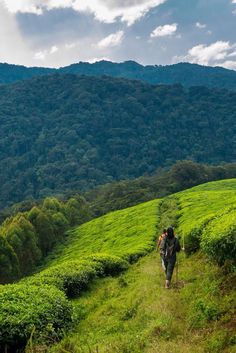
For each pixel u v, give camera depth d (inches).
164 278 737.6
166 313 506.3
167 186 4731.8
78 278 886.4
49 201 3272.6
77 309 716.0
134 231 1829.5
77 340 527.2
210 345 384.2
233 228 581.0
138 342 437.4
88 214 3599.9
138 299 633.6
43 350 489.7
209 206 1680.6
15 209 4419.3
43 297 643.5
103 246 1822.1
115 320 581.9
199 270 703.1
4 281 2042.3
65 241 2645.2
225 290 513.3
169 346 400.5
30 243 2409.0
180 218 1674.5
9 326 528.1
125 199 4325.8
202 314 462.9
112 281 956.6
